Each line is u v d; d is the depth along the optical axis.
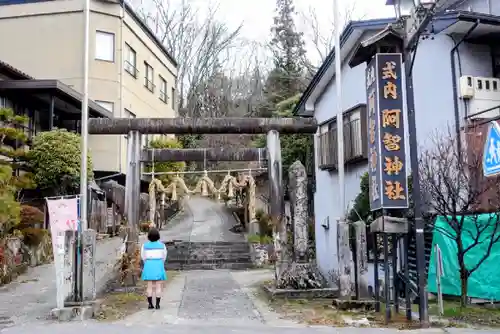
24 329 7.61
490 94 11.15
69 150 16.48
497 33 11.27
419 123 11.80
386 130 7.88
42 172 16.25
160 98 28.73
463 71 11.31
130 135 12.17
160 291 9.57
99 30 22.50
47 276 13.17
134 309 9.41
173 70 31.31
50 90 17.61
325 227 16.45
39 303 9.90
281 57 35.09
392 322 8.04
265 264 18.30
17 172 17.03
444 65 11.49
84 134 9.52
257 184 23.58
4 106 17.59
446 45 11.51
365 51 8.55
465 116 10.99
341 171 9.98
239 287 12.55
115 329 7.59
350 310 9.15
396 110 7.91
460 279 9.90
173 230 24.56
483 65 11.45
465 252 9.27
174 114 31.38
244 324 8.08
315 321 8.25
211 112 43.62
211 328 7.71
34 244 14.78
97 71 22.23
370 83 8.30
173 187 12.68
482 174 9.95
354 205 13.09
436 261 8.90
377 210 8.26
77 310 8.49
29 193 17.14
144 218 19.30
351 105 14.53
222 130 12.29
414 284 8.34
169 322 8.23
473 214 9.86
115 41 22.83
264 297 10.93
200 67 42.91
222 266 17.97
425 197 10.72
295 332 7.36
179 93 41.88
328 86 16.39
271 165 12.25
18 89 17.33
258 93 44.28
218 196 12.63
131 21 24.33
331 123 15.88
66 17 22.34
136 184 12.09
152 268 9.45
